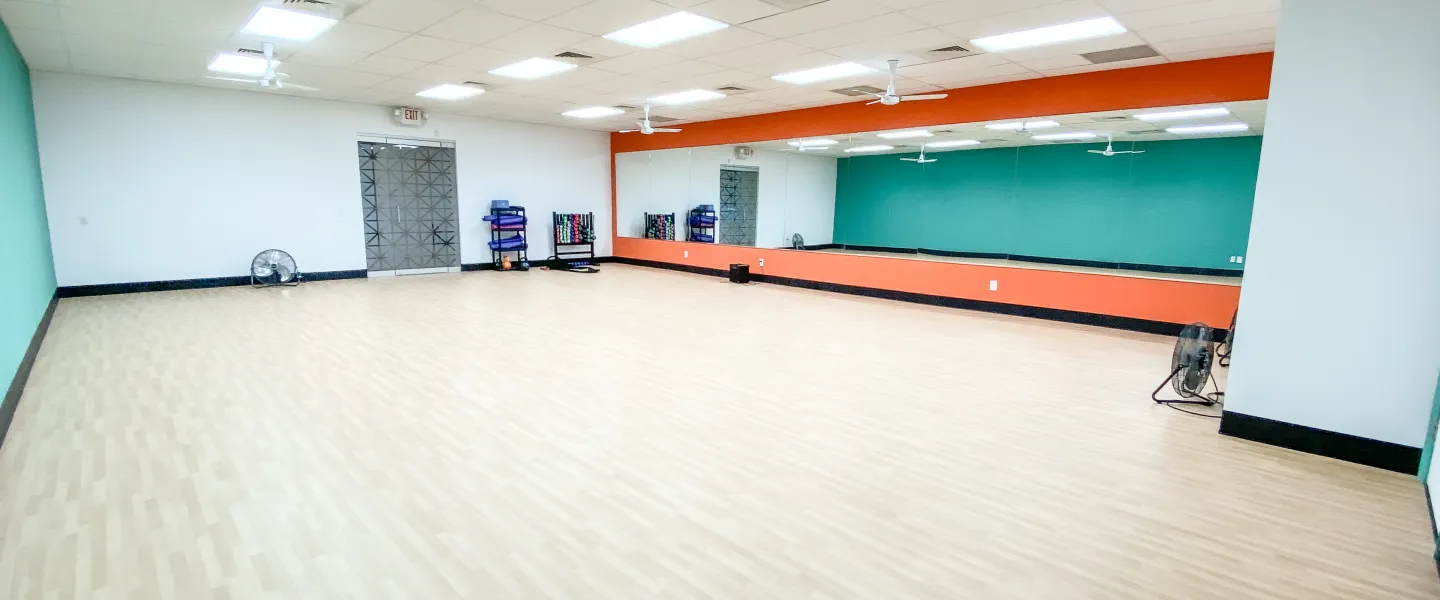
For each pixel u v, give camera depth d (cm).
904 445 345
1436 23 295
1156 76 601
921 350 570
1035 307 739
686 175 1153
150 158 798
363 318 675
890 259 864
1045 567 230
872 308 795
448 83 768
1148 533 256
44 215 700
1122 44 530
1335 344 332
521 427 362
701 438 350
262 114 877
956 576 223
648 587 213
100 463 304
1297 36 327
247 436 342
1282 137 337
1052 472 313
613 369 489
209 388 424
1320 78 323
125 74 742
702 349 561
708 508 270
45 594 204
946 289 812
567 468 308
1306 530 260
